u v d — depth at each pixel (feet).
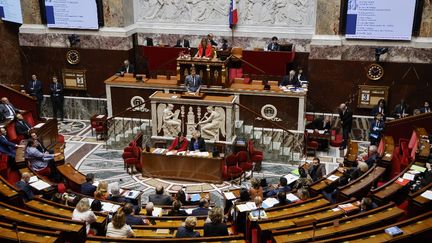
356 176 37.47
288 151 48.62
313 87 54.70
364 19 50.88
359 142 54.19
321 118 52.54
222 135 47.73
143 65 62.39
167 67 57.31
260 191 33.81
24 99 54.13
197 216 30.30
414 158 38.17
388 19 50.34
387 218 26.55
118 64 59.11
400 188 33.55
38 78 61.31
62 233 24.44
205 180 44.09
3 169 39.68
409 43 51.03
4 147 42.42
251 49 59.57
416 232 23.88
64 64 60.18
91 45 58.90
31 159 41.73
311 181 36.94
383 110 51.47
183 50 55.98
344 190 34.17
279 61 54.44
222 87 50.37
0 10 60.39
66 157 49.29
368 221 26.14
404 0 49.47
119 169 46.78
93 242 24.59
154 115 48.62
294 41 58.18
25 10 59.21
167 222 29.37
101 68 59.47
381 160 39.32
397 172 39.83
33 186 35.37
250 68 55.52
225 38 59.93
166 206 33.50
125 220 26.91
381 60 52.01
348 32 51.80
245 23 59.16
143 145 51.90
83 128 58.23
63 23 58.39
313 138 50.65
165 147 47.32
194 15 60.08
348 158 43.16
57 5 57.77
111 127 53.11
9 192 31.37
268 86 49.57
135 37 61.16
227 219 33.12
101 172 46.01
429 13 49.80
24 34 59.82
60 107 60.03
